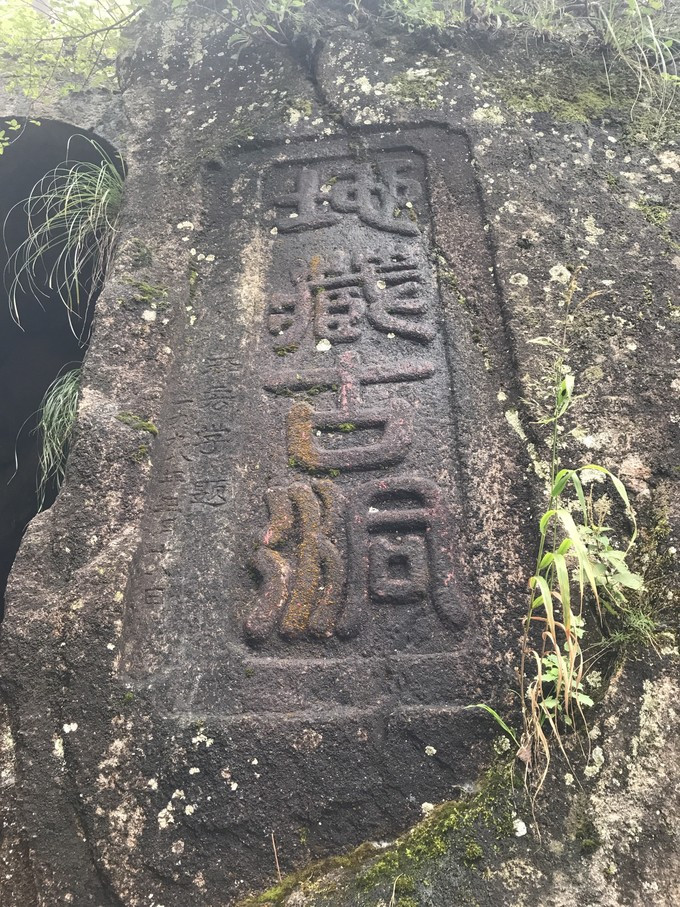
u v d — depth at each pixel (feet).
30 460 12.22
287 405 6.57
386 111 8.35
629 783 4.50
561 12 9.66
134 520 5.95
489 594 5.36
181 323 7.23
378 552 5.65
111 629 5.40
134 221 8.00
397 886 4.30
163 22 10.02
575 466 5.71
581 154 7.81
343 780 4.79
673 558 5.24
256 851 4.62
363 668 5.21
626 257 6.95
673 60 8.70
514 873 4.29
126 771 4.89
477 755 4.81
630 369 6.17
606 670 4.91
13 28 9.90
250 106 8.90
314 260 7.54
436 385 6.46
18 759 5.01
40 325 12.25
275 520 5.91
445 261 7.22
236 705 5.13
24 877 4.66
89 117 10.07
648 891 4.18
